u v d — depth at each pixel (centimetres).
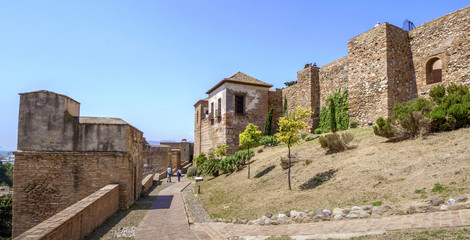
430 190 796
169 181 2775
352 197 929
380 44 1945
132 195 1491
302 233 716
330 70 2605
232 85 3062
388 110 1848
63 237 657
